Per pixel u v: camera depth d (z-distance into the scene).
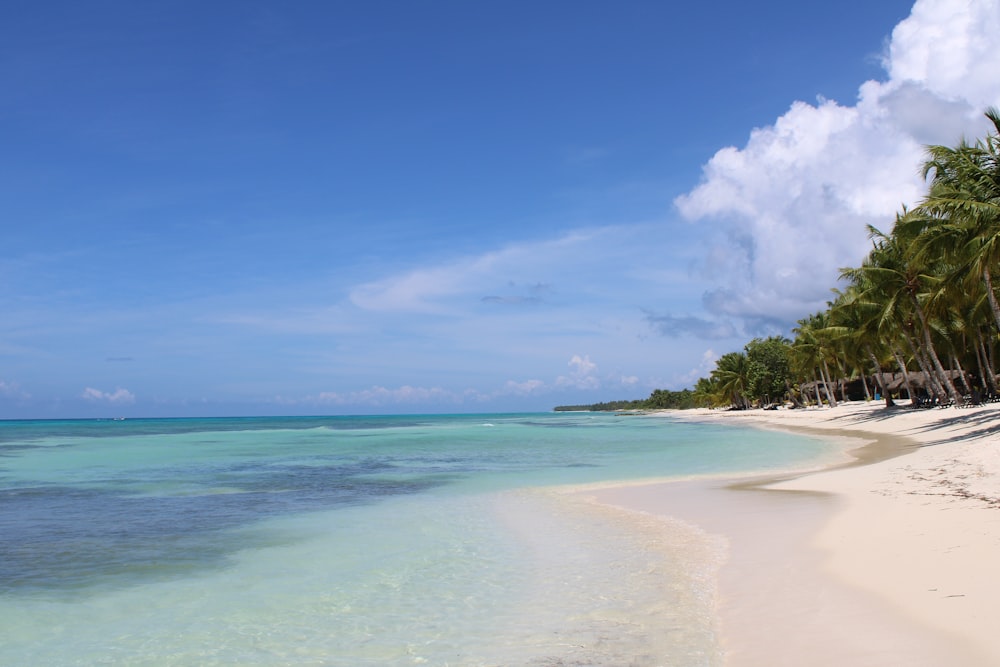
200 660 6.95
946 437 29.67
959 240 26.42
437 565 10.54
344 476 24.52
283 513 15.88
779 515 13.39
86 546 12.35
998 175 24.78
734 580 8.91
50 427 111.81
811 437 41.84
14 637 7.69
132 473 26.55
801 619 7.06
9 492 20.53
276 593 9.21
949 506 12.24
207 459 33.91
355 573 10.18
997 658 5.54
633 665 6.30
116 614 8.47
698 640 6.86
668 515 14.30
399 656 6.87
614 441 45.38
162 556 11.52
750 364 100.50
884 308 43.50
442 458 32.62
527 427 83.94
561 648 6.84
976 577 7.73
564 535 12.60
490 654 6.80
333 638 7.45
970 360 55.56
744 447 35.22
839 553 9.63
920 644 5.99
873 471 19.28
